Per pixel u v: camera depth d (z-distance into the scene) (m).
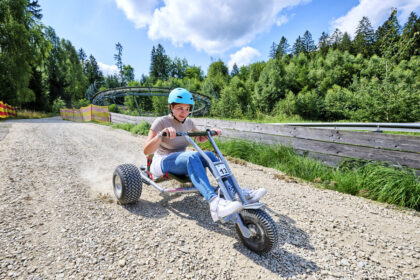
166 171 2.44
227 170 2.05
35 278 1.47
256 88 33.22
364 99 11.97
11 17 21.92
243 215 1.84
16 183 3.12
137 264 1.67
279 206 2.87
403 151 3.46
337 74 37.38
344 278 1.63
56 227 2.11
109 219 2.33
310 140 4.70
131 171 2.58
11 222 2.13
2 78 22.42
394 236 2.27
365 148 3.87
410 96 10.41
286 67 41.56
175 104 2.44
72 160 4.71
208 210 2.66
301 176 4.14
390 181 3.20
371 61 33.03
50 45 25.97
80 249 1.81
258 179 3.97
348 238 2.20
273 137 5.43
